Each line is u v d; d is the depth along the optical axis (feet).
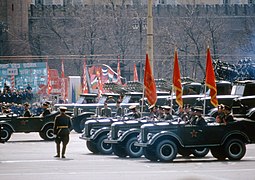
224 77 268.62
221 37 560.61
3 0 569.23
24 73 373.81
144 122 156.56
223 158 147.02
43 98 356.59
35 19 577.02
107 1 589.73
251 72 269.64
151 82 166.40
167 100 227.40
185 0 619.26
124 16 550.77
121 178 118.21
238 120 145.89
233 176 119.85
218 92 230.68
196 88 234.58
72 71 540.93
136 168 133.08
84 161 148.46
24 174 126.00
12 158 157.28
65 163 144.56
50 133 215.51
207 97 223.92
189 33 524.93
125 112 222.69
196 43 507.30
